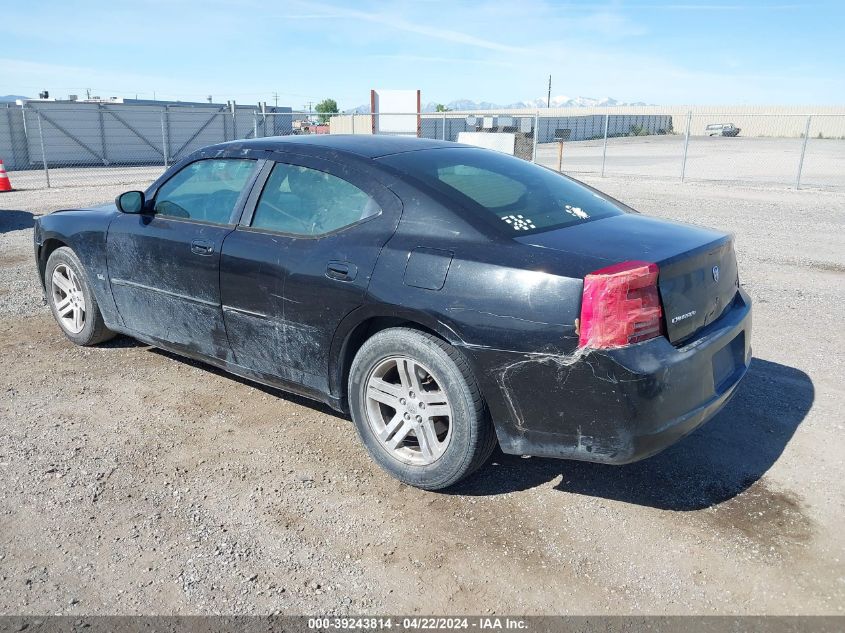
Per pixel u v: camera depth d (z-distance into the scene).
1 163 16.78
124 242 4.36
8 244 9.53
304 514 3.05
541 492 3.22
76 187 18.02
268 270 3.52
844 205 13.90
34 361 4.86
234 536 2.89
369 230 3.23
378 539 2.88
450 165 3.54
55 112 29.14
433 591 2.57
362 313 3.18
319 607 2.49
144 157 32.62
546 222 3.17
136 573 2.66
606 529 2.93
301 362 3.55
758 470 3.38
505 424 2.91
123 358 4.93
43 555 2.76
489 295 2.82
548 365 2.72
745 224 11.27
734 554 2.76
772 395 4.23
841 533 2.88
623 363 2.61
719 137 60.84
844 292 6.74
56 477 3.34
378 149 3.62
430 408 3.10
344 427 3.89
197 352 4.17
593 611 2.46
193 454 3.57
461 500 3.16
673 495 3.18
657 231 3.20
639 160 30.22
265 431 3.84
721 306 3.19
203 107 34.69
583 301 2.64
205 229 3.91
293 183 3.62
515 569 2.69
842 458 3.47
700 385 2.85
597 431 2.72
